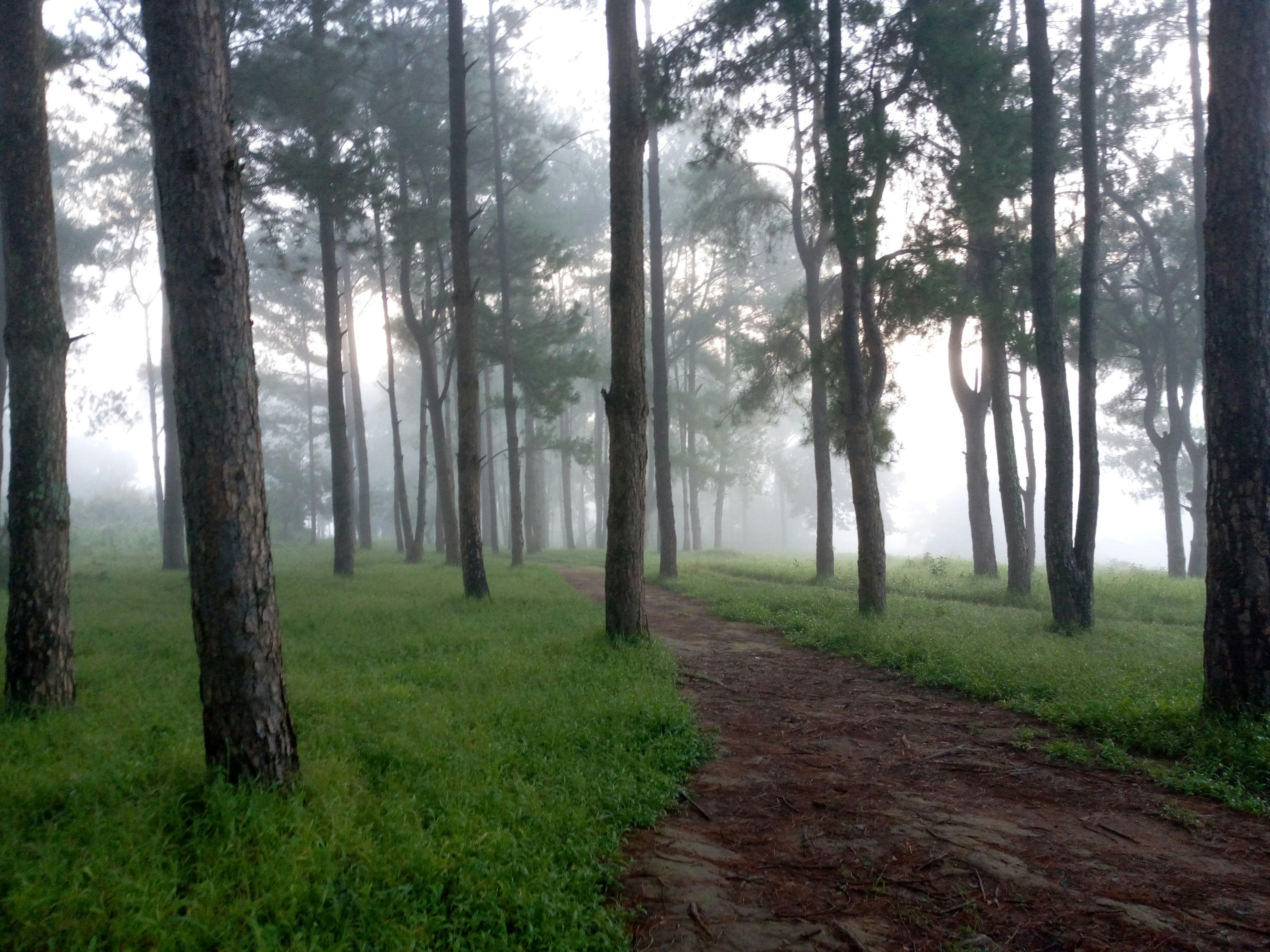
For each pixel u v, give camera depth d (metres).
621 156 11.12
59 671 6.90
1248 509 6.67
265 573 4.76
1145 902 4.13
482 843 4.31
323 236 22.77
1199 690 7.60
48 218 7.21
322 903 3.57
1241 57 6.94
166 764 5.01
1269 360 6.75
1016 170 14.41
